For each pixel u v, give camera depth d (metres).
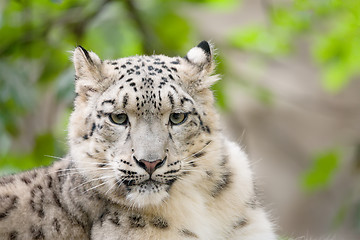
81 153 9.74
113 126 9.45
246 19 30.17
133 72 9.60
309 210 29.73
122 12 17.89
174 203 9.84
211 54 10.20
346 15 19.16
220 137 10.25
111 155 9.46
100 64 10.05
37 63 17.67
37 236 9.94
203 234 10.05
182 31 18.52
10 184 10.52
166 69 9.77
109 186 9.57
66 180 10.05
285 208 30.11
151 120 9.31
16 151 17.30
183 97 9.49
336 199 28.38
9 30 17.08
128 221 9.53
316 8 18.34
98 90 9.77
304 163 30.86
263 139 31.62
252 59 21.22
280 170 31.03
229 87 19.61
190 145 9.65
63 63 17.70
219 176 10.20
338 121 30.69
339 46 19.72
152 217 9.68
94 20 17.41
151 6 18.16
